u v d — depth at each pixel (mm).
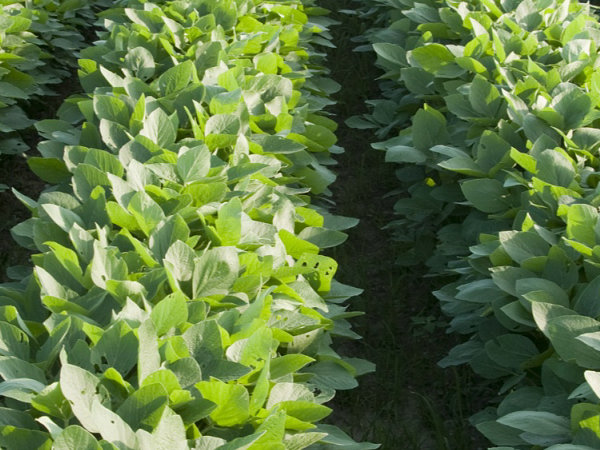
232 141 3594
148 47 4676
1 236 5266
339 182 6121
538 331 3152
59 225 2803
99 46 4691
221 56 4387
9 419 2004
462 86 4727
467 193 3834
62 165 3609
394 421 3812
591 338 2500
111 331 2211
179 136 3934
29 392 2133
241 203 3174
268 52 4977
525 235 3191
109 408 2037
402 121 5660
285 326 2742
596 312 2812
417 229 4789
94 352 2191
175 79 4070
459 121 4777
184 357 2217
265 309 2676
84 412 1966
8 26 5496
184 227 2820
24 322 2480
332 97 7234
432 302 4664
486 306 3492
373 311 4680
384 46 5668
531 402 2859
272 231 3088
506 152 3938
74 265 2598
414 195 4766
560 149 3656
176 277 2654
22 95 5414
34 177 5887
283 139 3861
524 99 4402
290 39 5406
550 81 4410
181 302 2357
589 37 4953
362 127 5758
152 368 2139
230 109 3807
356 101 7188
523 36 5121
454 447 3611
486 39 4867
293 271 2959
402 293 4801
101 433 1828
